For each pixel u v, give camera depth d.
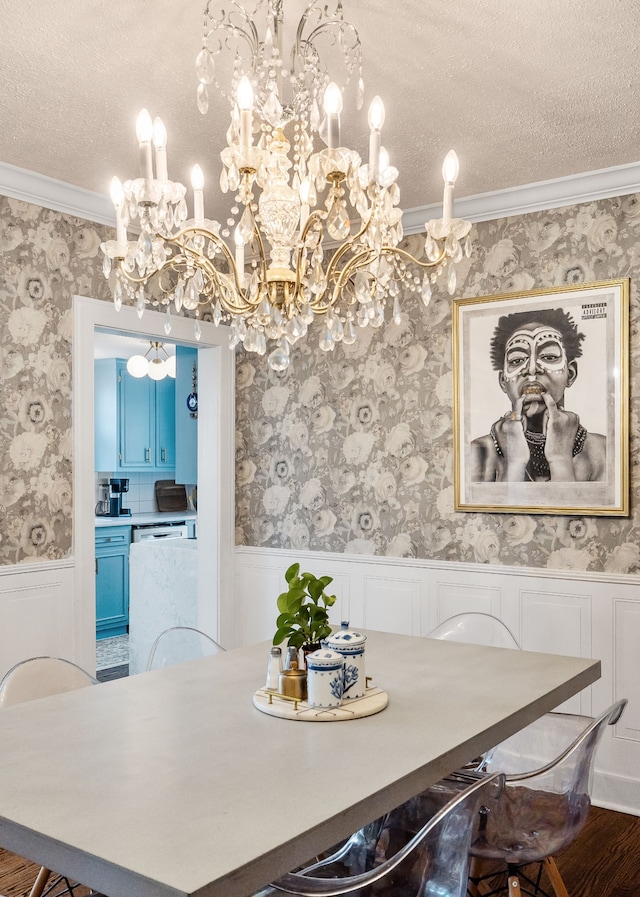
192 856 1.27
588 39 2.35
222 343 4.64
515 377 3.74
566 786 2.05
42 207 3.62
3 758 1.73
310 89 2.55
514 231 3.77
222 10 2.05
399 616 4.10
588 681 2.53
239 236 1.97
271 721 1.98
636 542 3.45
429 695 2.21
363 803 1.49
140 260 1.84
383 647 2.84
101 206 3.83
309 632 2.23
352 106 2.79
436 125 2.95
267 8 2.15
